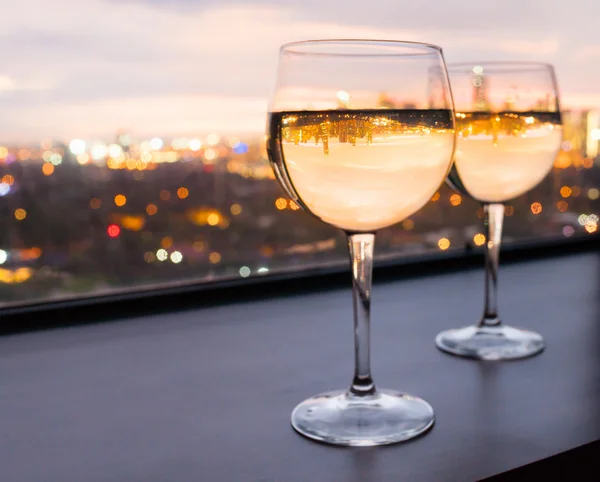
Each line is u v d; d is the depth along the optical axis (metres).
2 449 0.46
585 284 0.81
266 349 0.62
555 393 0.52
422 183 0.46
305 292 0.79
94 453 0.46
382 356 0.60
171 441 0.47
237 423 0.49
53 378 0.57
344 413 0.49
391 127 0.45
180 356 0.61
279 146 0.46
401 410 0.49
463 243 0.94
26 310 0.70
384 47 0.46
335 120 0.45
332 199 0.46
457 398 0.52
